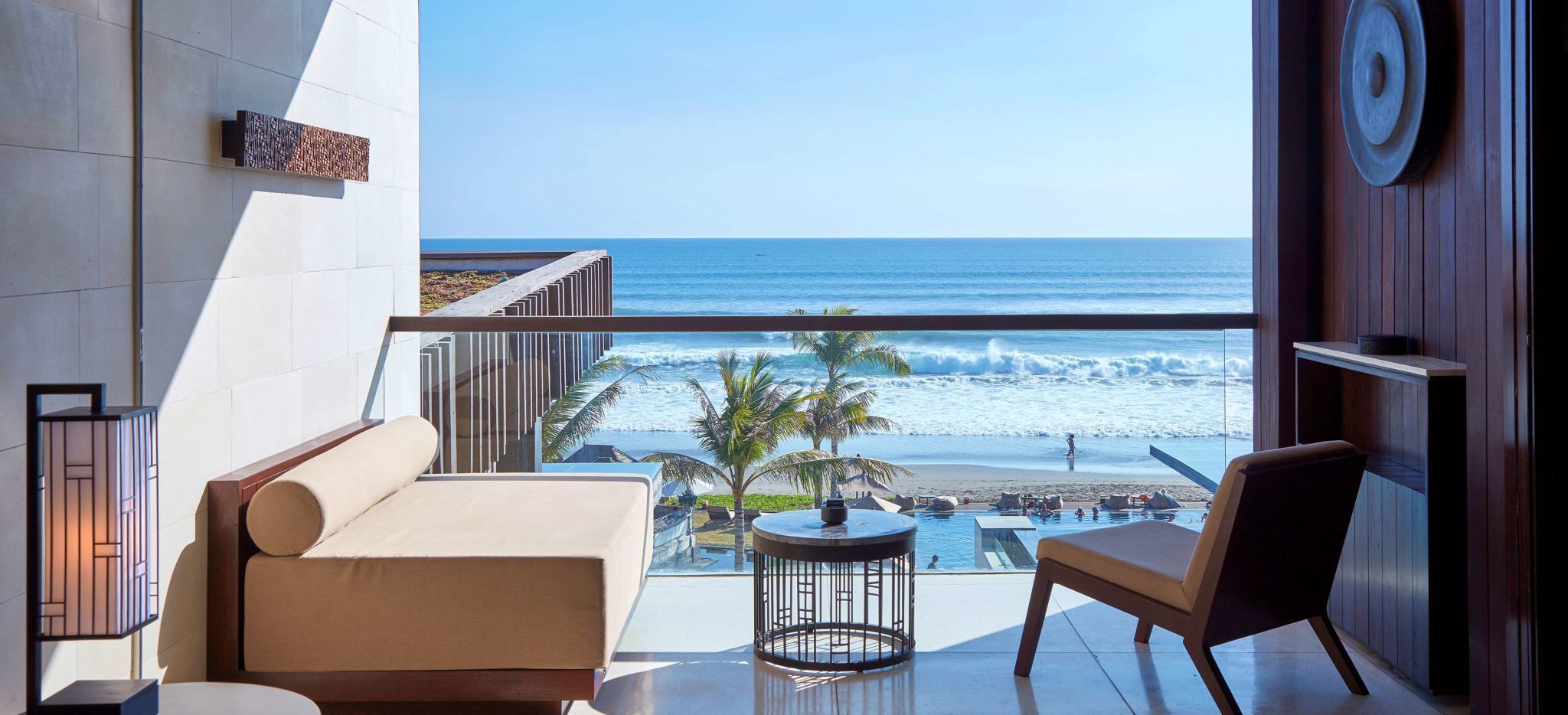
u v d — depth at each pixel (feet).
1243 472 8.50
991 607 12.39
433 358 13.57
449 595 8.96
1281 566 9.14
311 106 11.32
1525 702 8.43
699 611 12.30
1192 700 9.76
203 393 9.29
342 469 10.00
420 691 9.05
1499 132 8.64
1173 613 9.11
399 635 9.00
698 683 10.21
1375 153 10.87
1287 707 9.54
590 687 9.00
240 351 9.91
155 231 8.59
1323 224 12.54
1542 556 8.32
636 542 11.05
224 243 9.65
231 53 9.72
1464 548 9.53
